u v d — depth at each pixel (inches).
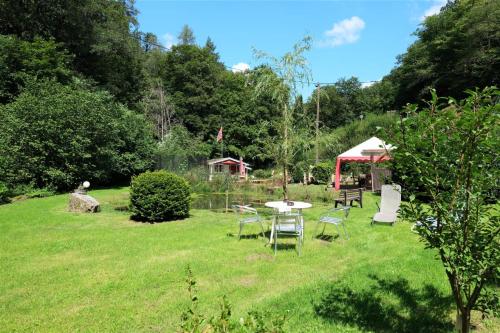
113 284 197.9
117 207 505.4
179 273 215.9
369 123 1300.4
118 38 1090.7
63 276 212.1
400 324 146.3
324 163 964.0
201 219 413.7
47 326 150.9
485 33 1130.0
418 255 240.8
